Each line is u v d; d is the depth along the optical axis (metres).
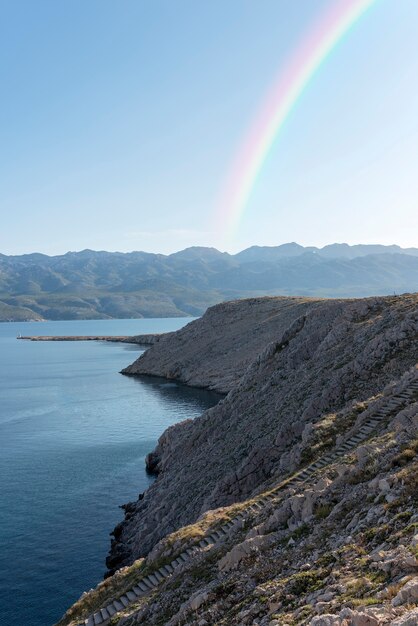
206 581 24.09
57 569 45.91
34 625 38.34
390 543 15.79
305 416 47.56
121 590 32.16
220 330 182.50
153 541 47.16
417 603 10.88
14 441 87.81
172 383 153.62
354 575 14.88
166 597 25.50
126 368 186.75
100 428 97.44
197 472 55.34
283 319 165.62
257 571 20.70
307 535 21.69
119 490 64.44
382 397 37.50
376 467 23.56
